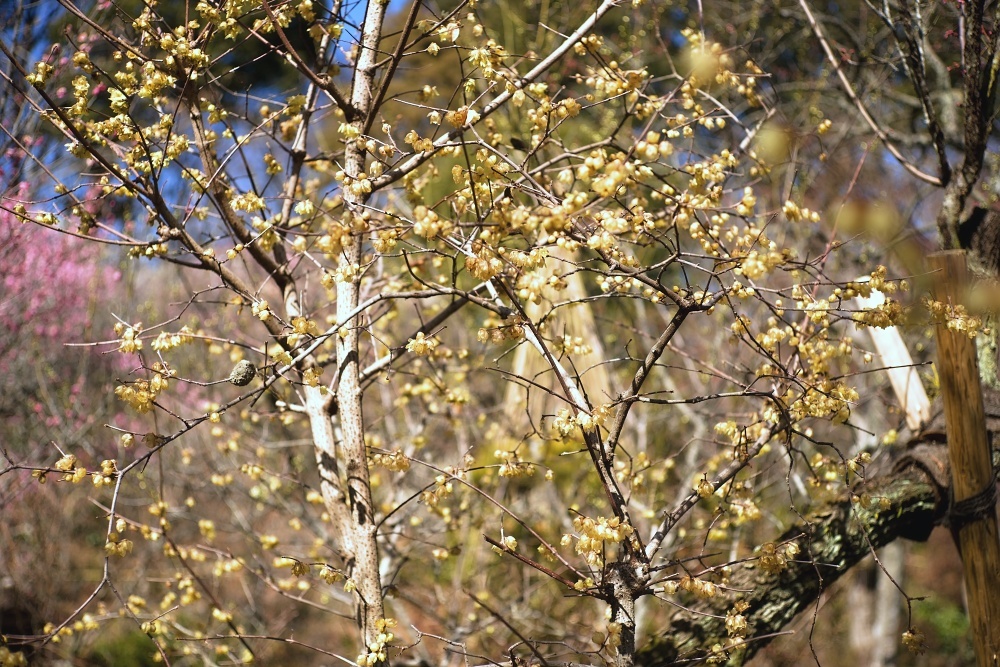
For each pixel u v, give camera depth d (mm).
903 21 3871
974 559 3094
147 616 3988
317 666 6691
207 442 5836
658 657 3305
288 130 3621
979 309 3148
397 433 5887
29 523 6078
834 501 3555
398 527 4348
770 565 2627
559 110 2596
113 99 2605
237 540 6812
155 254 2768
